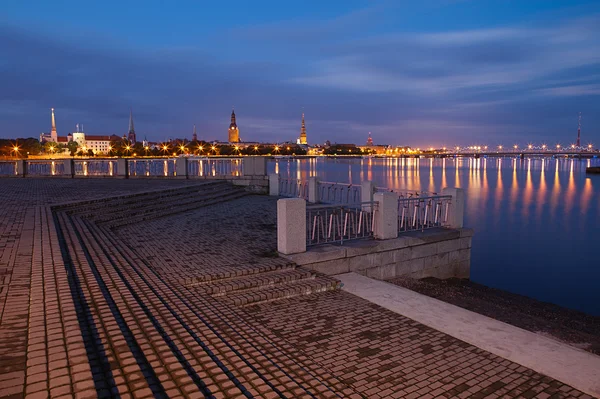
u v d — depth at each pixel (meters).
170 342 4.34
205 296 6.61
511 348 5.52
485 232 29.64
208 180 23.59
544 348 5.55
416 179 91.62
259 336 5.22
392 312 6.74
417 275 10.63
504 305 9.66
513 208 42.66
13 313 4.43
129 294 5.60
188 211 15.87
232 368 4.00
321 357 5.18
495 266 20.41
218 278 7.40
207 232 11.54
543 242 26.20
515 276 18.56
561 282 17.64
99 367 3.58
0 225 9.41
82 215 12.05
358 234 11.12
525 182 81.00
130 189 18.42
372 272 9.79
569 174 112.38
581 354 5.41
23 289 5.16
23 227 9.17
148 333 4.36
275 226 12.55
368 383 4.58
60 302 4.70
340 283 7.90
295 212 8.79
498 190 63.09
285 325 6.16
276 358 4.65
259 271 7.86
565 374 4.89
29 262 6.36
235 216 14.57
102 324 4.45
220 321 5.49
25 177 28.72
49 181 24.88
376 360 5.12
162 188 17.84
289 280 7.72
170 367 3.67
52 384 3.01
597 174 111.00
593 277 18.44
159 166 33.41
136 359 3.80
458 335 5.90
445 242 11.10
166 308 5.34
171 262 8.27
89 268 6.46
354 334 5.88
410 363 5.06
